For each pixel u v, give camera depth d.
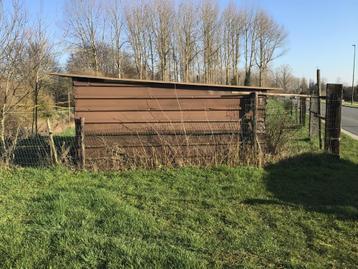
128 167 9.14
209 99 9.75
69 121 19.67
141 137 9.55
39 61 13.98
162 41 48.78
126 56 49.28
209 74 52.34
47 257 4.53
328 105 10.57
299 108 20.14
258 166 9.23
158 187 7.68
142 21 48.34
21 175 8.35
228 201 6.85
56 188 7.47
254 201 6.82
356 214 6.17
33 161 9.28
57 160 9.08
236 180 8.17
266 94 9.83
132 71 49.59
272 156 9.70
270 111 14.65
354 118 31.73
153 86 9.59
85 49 47.50
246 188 7.61
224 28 55.81
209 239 5.18
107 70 49.12
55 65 18.75
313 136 14.51
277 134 10.09
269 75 68.44
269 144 9.95
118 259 4.44
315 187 7.80
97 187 7.63
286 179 8.34
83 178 8.30
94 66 47.62
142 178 8.34
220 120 9.77
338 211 6.30
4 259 4.50
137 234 5.27
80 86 9.39
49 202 6.41
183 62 49.75
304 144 12.43
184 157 9.45
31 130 13.01
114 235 5.21
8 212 6.05
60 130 17.22
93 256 4.51
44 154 9.65
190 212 6.19
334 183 8.12
